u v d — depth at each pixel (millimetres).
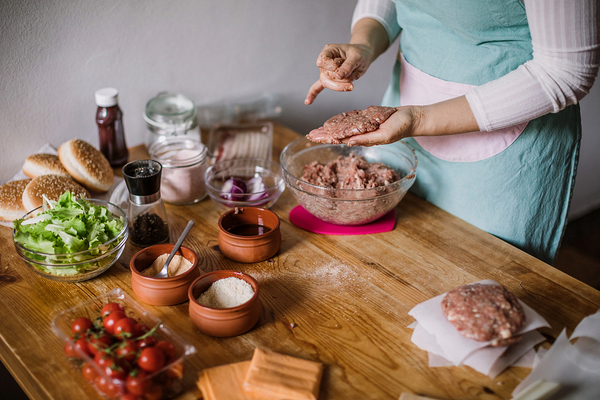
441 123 924
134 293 907
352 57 1037
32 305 872
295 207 1207
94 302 819
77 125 1407
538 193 1152
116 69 1408
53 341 790
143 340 674
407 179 1046
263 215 1054
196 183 1217
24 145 1325
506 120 903
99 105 1286
